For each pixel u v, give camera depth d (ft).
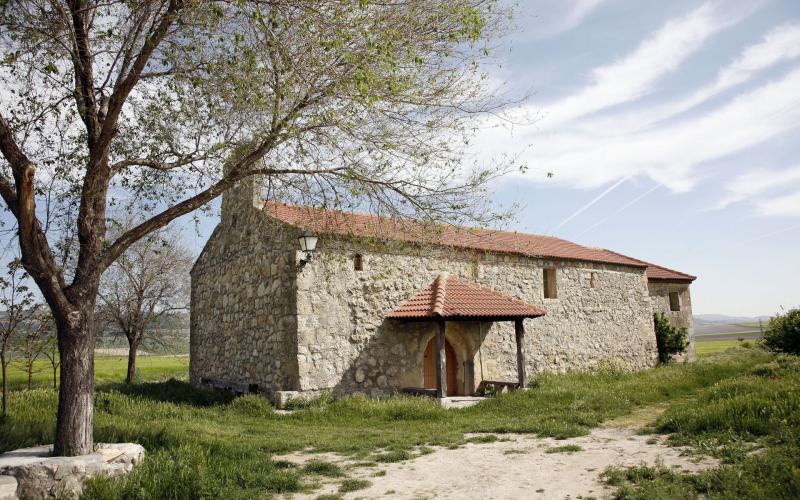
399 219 25.80
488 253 45.16
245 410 37.19
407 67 22.94
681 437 23.41
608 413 32.94
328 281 41.16
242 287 48.06
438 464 22.38
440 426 31.19
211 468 20.10
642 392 39.75
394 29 22.13
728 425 23.44
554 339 55.01
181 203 22.41
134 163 22.95
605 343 59.93
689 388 43.04
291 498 18.16
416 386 44.11
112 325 67.21
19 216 18.88
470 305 42.80
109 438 23.27
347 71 22.57
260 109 22.97
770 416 22.86
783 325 55.36
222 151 23.71
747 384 30.55
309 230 38.45
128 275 63.16
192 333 58.44
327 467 21.62
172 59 23.26
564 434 27.14
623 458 21.57
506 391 41.29
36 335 32.89
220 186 22.98
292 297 39.93
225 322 50.80
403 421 33.45
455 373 47.93
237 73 22.82
